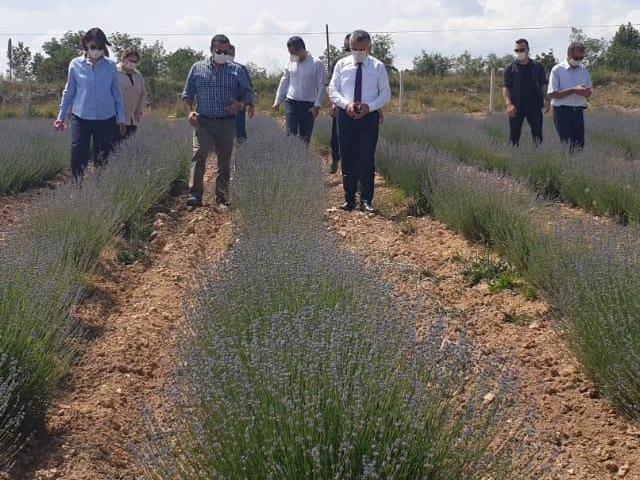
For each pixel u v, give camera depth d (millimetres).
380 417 3023
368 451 2951
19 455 3963
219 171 9836
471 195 8227
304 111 11484
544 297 6039
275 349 3434
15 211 9656
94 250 7008
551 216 7875
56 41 45250
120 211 8141
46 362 4352
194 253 7688
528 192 8727
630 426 4316
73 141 9328
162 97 34188
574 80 11938
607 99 32625
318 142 16453
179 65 40469
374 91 8906
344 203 9492
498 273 6879
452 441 3117
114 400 4574
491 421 3270
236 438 3090
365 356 3357
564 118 12023
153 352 5293
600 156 11070
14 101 33188
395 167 11016
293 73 11398
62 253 6055
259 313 4395
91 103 9289
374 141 9109
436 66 43844
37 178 11672
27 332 4363
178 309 6129
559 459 3951
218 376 3494
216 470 3111
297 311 4172
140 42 42562
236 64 9664
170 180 10344
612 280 4918
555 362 5098
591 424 4348
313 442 2984
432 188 9367
